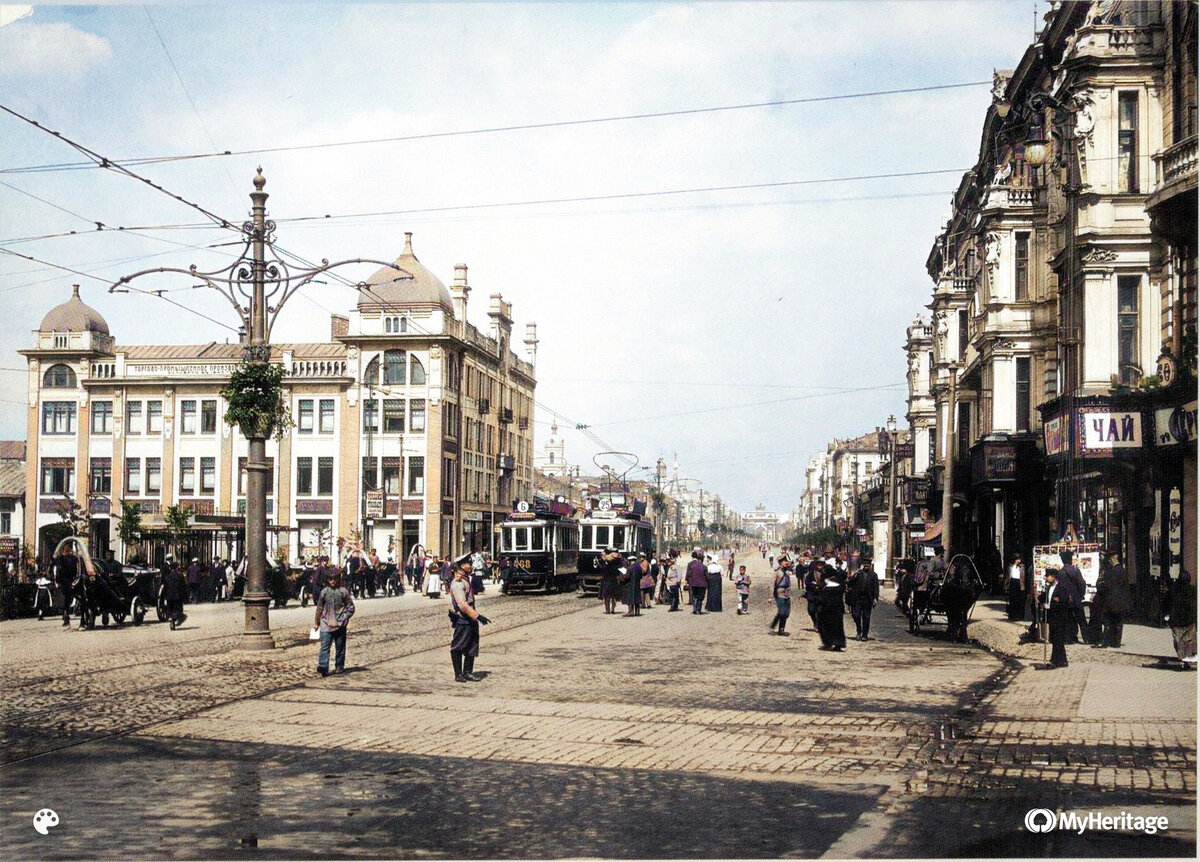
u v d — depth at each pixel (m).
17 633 28.56
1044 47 36.56
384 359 69.38
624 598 38.38
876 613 40.06
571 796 10.17
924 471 65.44
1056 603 19.59
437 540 67.88
